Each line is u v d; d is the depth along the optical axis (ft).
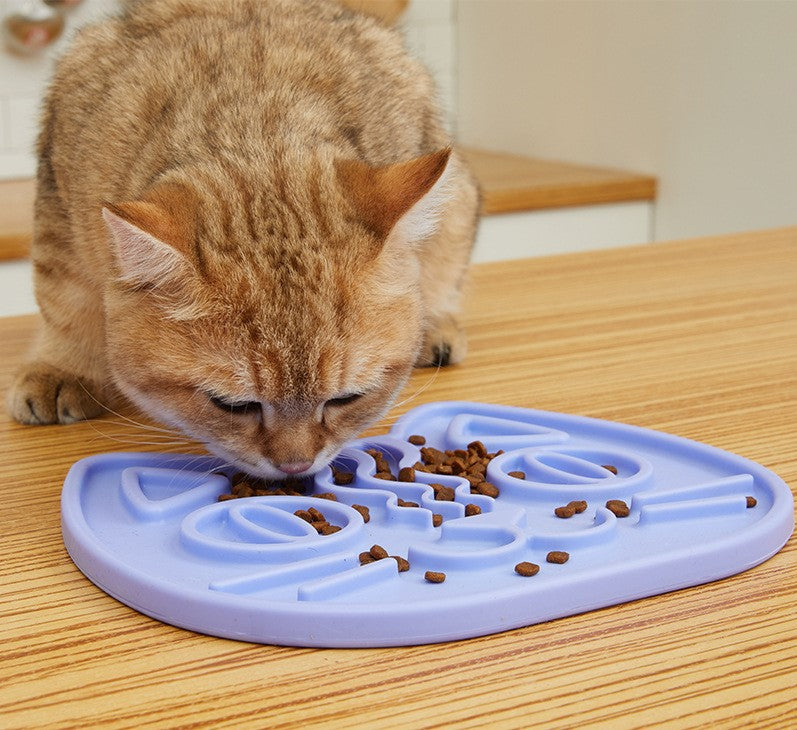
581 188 4.43
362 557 1.69
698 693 1.48
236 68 2.28
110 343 2.11
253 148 2.10
